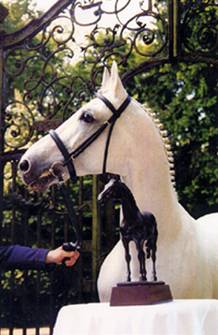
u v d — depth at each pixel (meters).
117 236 4.50
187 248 2.79
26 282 4.21
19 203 4.11
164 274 2.73
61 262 3.24
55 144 2.82
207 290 2.83
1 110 4.11
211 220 3.18
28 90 4.17
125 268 2.80
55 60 5.53
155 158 2.79
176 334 1.92
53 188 4.07
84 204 4.02
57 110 4.10
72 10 4.10
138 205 2.78
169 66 6.86
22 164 2.84
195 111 6.93
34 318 4.52
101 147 2.79
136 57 6.50
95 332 1.99
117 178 2.61
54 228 4.08
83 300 4.12
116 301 2.12
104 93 2.87
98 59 4.04
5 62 4.17
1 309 4.27
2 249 3.29
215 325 2.01
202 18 4.15
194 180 6.89
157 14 3.96
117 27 4.01
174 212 2.81
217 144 6.89
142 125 2.80
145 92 7.12
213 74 6.88
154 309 1.94
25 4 7.52
